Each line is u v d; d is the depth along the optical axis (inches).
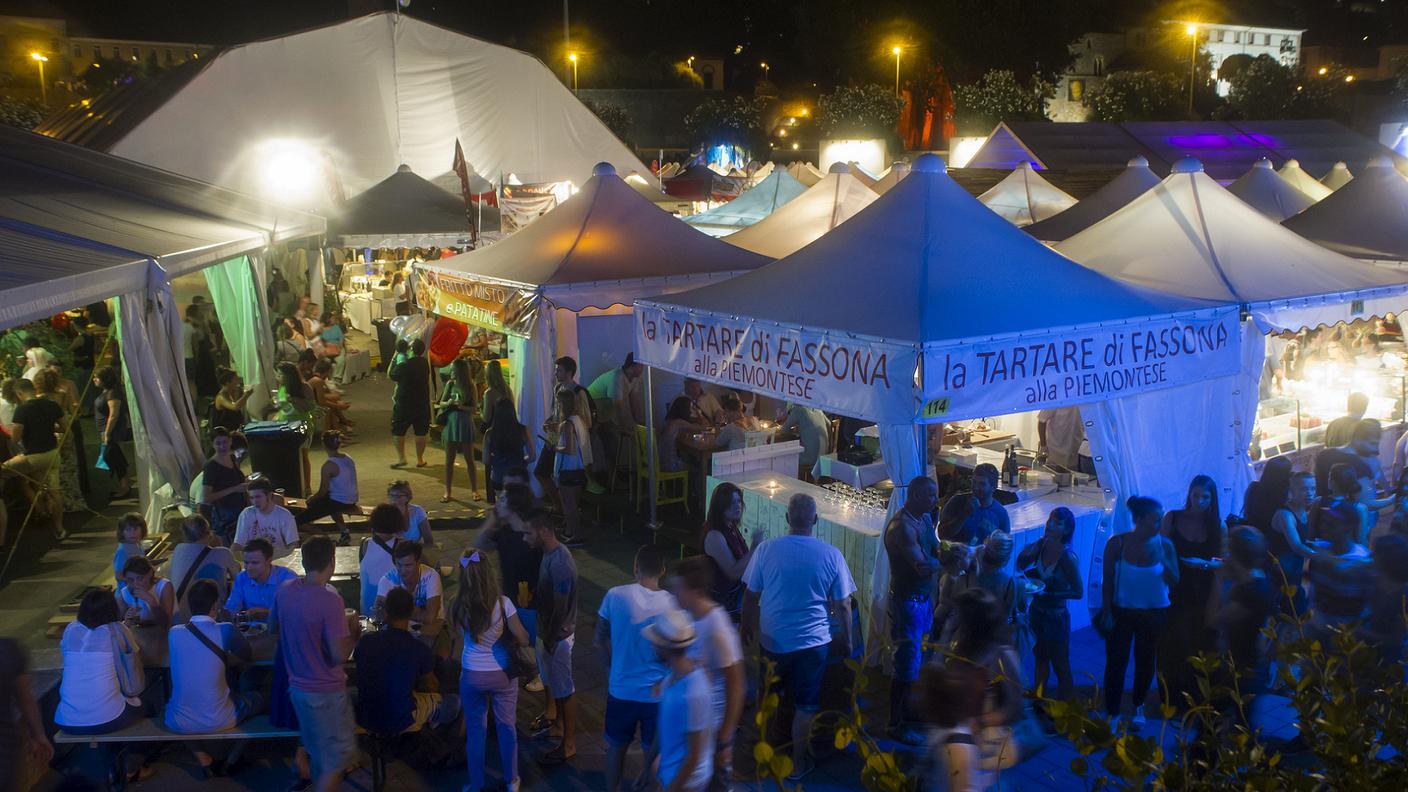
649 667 216.1
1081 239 401.7
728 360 306.5
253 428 444.8
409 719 235.1
